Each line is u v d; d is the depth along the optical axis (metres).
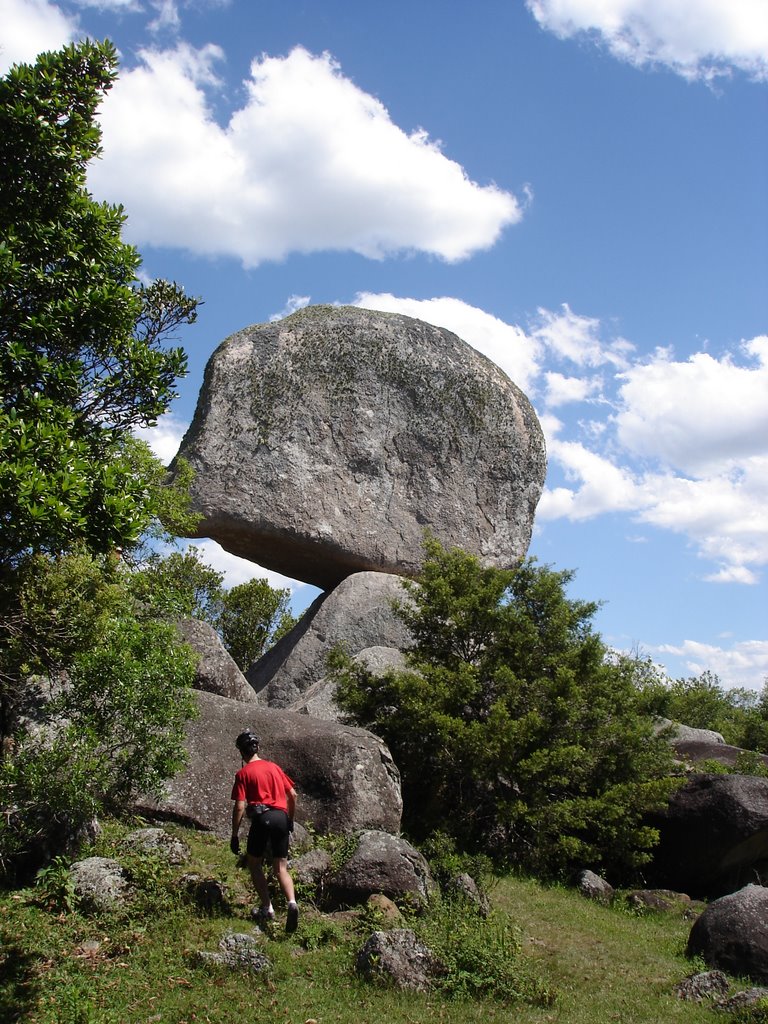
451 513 22.31
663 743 15.59
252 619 26.95
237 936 8.08
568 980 8.86
